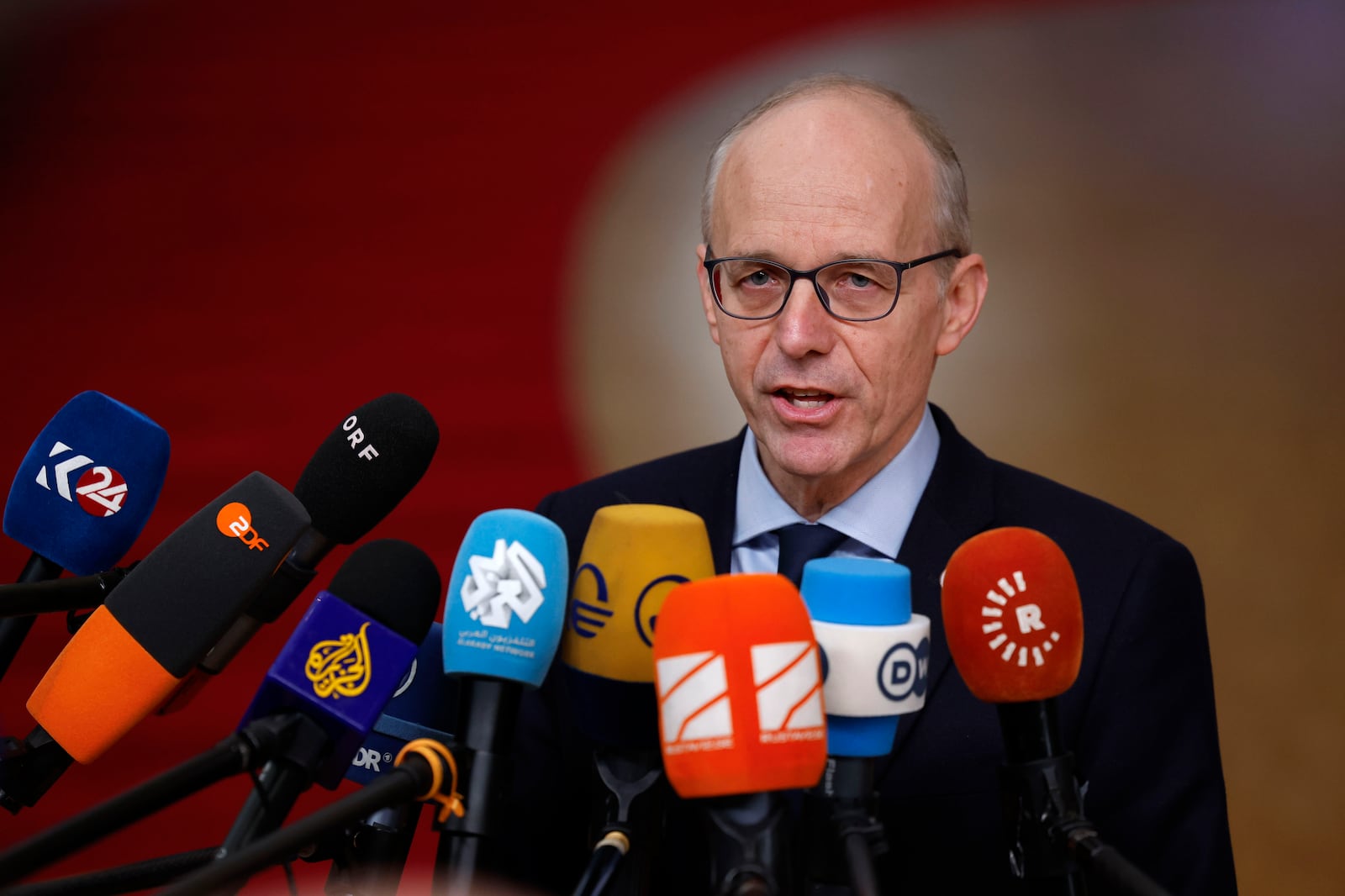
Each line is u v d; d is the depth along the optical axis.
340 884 3.79
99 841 2.80
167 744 14.84
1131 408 21.80
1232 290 24.52
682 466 6.44
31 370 23.17
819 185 5.00
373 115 30.50
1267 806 14.18
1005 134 28.53
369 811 3.11
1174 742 5.38
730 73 30.81
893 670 3.67
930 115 5.46
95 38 33.66
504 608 3.62
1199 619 5.67
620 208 27.30
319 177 28.69
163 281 25.61
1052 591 3.66
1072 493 5.94
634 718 3.84
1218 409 21.80
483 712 3.60
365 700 3.33
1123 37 31.19
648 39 32.31
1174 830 5.25
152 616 3.41
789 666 3.34
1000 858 5.17
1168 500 19.67
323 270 26.00
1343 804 14.16
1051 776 3.59
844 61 31.06
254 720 3.29
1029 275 24.94
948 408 22.20
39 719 3.53
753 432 5.76
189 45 33.22
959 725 5.28
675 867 5.28
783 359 5.09
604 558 3.94
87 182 28.84
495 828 3.50
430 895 3.53
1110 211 26.27
